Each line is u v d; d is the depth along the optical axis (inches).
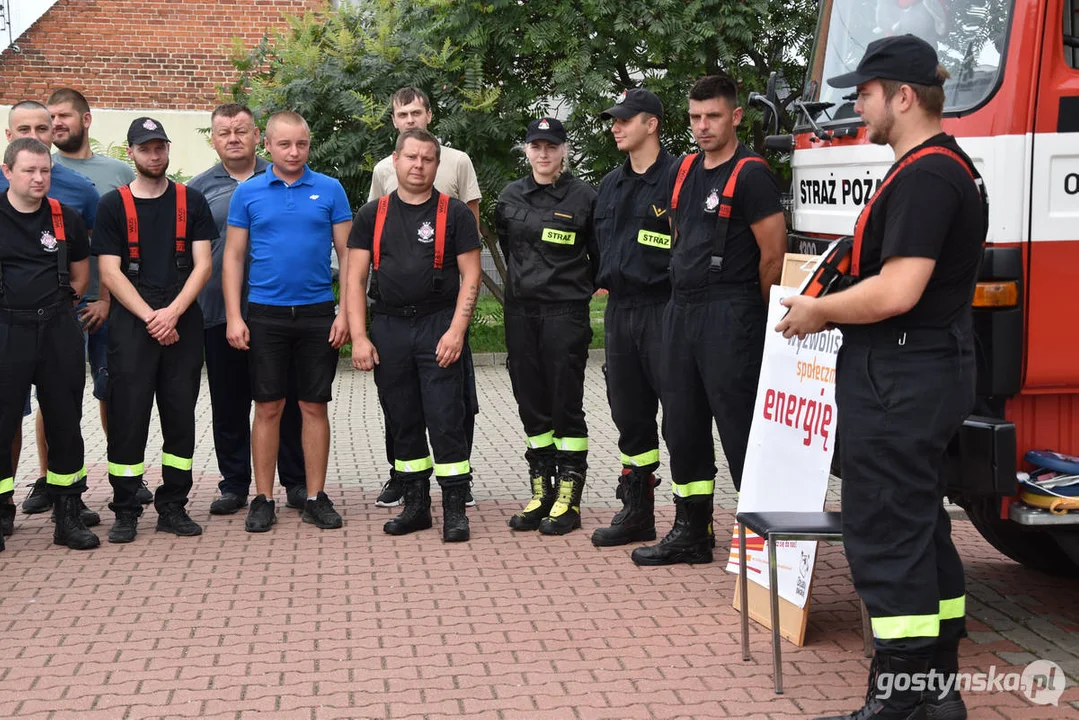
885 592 145.2
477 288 251.3
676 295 215.0
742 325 209.0
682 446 222.1
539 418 255.4
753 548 199.8
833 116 219.9
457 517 248.2
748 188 205.0
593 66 481.1
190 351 252.2
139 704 163.8
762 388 199.8
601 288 244.8
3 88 700.7
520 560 233.5
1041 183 171.6
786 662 178.7
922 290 138.6
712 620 198.1
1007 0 174.4
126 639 189.9
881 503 144.8
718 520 264.7
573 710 161.0
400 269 246.4
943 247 140.9
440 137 498.9
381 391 252.4
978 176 143.9
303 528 259.4
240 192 255.4
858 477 146.1
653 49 471.5
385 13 503.5
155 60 716.7
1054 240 172.2
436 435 248.2
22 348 238.5
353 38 507.5
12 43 701.9
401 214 248.5
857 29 220.5
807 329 145.3
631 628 194.2
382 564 231.3
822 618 199.9
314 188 256.7
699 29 462.3
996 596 210.8
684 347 214.2
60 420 243.0
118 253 246.7
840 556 236.2
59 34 706.8
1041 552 217.3
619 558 234.4
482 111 490.9
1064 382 173.6
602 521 262.8
